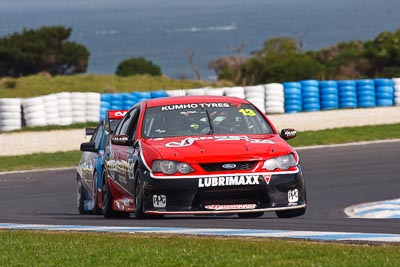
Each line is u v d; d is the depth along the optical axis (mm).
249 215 39375
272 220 35000
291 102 119375
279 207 34531
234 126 37844
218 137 36625
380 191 55938
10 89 173875
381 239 27234
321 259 23484
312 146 85188
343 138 88938
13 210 52750
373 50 189500
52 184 67188
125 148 38406
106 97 117000
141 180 34969
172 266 23484
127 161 37281
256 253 24781
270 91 119000
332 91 120438
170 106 38875
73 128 112500
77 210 51969
